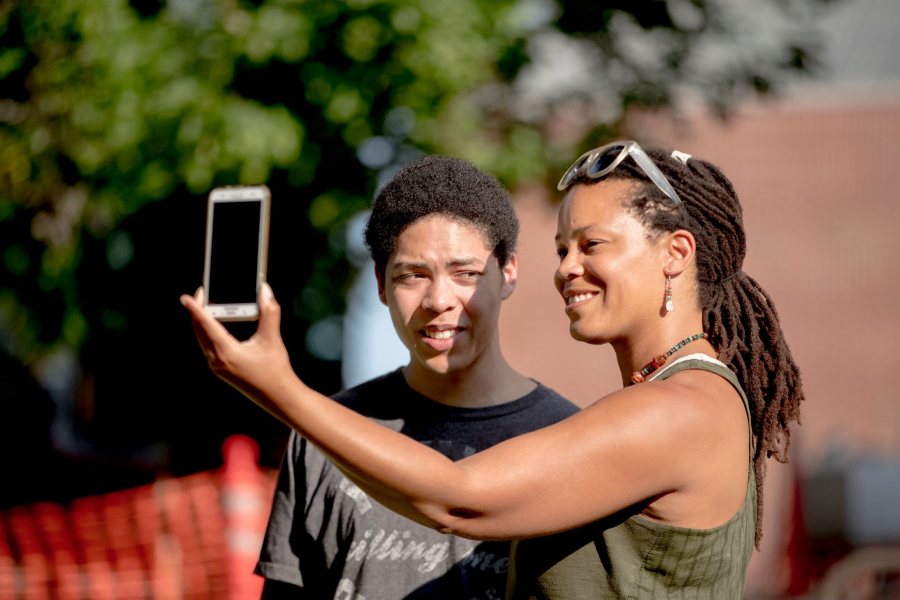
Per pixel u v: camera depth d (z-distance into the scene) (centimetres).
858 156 2698
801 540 1384
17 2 951
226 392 1119
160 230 1002
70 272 1002
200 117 882
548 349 2655
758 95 1127
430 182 374
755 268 2712
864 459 1656
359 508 373
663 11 1045
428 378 388
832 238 2694
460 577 364
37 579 700
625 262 296
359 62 889
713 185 304
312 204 928
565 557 287
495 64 968
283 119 889
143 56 901
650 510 280
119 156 912
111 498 721
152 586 691
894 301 2666
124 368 1124
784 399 313
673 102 1095
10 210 1009
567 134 1056
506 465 264
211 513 693
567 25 1032
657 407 274
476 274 372
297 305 1016
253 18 888
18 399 1297
